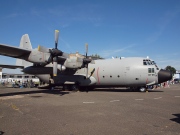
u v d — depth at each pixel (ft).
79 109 30.35
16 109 30.25
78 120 23.07
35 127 19.90
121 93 60.23
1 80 181.57
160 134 17.54
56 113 27.22
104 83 70.69
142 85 66.59
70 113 27.22
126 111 28.71
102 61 72.74
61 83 72.18
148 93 60.59
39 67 59.88
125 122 22.08
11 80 179.11
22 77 203.92
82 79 70.13
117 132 18.24
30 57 52.37
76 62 63.77
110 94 56.29
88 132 18.25
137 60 66.74
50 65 65.87
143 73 64.44
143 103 37.06
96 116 25.29
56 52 53.62
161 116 25.18
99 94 56.13
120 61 69.10
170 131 18.43
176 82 233.76
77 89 71.36
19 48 48.49
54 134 17.61
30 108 31.17
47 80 74.95
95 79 71.00
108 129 19.25
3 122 21.93
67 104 35.58
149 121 22.49
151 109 30.40
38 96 49.67
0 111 28.58
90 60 66.44
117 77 67.62
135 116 25.25
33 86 105.81
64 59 63.57
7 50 49.52
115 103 37.04
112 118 24.12
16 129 19.12
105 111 28.71
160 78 63.46
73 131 18.56
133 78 65.51
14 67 76.64
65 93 59.00
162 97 47.93
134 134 17.61
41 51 51.21
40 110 29.45
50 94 55.42
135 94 56.49
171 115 25.80
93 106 33.32
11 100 41.22
